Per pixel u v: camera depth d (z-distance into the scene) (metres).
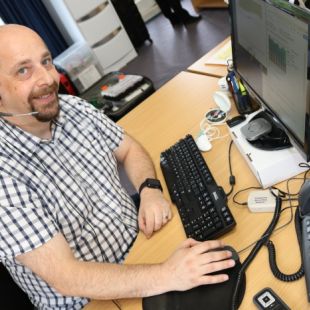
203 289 0.83
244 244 0.89
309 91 0.74
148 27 4.76
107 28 3.86
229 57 1.69
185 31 4.23
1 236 0.88
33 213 0.92
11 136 1.03
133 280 0.88
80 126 1.25
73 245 1.07
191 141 1.26
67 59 3.61
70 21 3.69
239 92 1.28
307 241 0.78
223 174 1.12
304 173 1.00
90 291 0.90
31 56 0.99
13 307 1.08
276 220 0.90
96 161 1.24
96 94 2.80
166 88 1.71
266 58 0.97
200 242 0.92
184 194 1.10
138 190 1.23
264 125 1.08
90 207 1.14
